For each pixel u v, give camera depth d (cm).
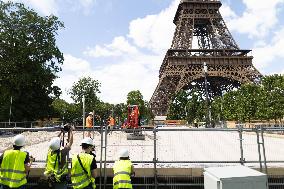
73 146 1927
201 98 9644
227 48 8738
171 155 1389
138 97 10031
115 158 1341
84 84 7000
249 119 6275
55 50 5319
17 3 5225
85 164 773
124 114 8375
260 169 1134
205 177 804
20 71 5084
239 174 723
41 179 843
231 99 7812
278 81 5572
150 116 9662
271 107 5528
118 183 820
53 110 5903
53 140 833
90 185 777
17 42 5009
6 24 5106
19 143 780
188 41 8694
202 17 9038
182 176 1163
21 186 765
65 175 830
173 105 9969
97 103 7450
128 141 1670
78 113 7225
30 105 5381
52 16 5400
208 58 8281
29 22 5178
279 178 1155
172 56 8162
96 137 2409
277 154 1509
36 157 1385
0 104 5303
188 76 8075
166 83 8081
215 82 9200
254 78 8212
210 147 1479
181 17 9000
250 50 8519
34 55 5222
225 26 9056
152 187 1165
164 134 1507
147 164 1259
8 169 756
